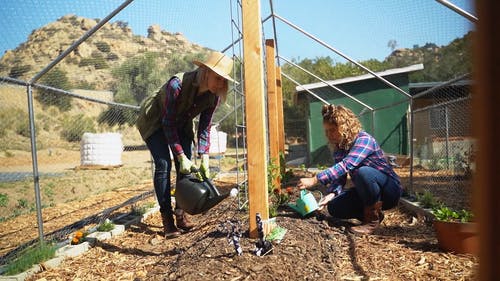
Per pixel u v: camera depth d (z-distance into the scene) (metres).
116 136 12.41
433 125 8.64
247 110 3.51
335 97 15.23
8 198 7.42
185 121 4.25
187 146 4.46
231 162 16.20
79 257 3.64
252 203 3.50
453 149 6.62
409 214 5.06
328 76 32.34
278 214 4.73
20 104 5.34
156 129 4.15
